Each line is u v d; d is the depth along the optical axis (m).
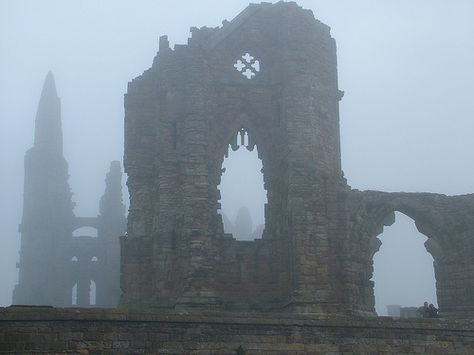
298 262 40.25
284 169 43.72
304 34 44.84
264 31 47.12
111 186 107.19
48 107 116.06
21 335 26.17
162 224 42.31
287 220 42.50
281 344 29.92
